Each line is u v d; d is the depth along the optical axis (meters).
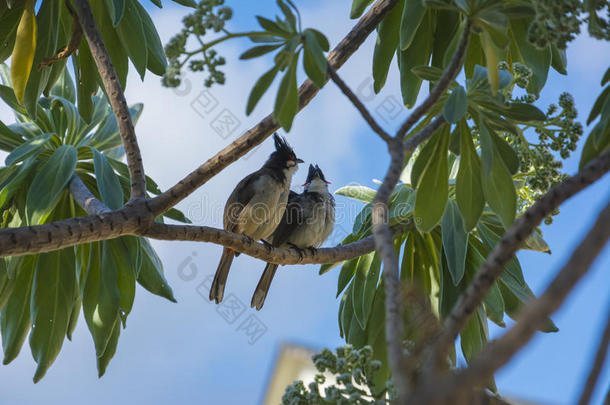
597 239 1.77
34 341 8.40
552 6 3.99
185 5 7.56
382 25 7.19
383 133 4.25
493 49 4.30
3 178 8.48
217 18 4.21
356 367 4.20
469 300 2.78
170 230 5.73
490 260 2.90
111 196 7.57
